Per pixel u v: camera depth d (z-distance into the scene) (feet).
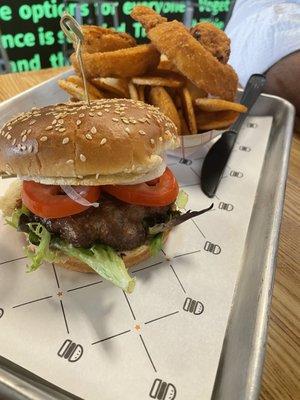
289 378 0.48
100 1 1.72
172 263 0.63
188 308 0.56
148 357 0.49
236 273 0.62
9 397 0.42
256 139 0.98
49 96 1.04
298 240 0.72
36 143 0.53
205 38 0.87
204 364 0.49
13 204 0.65
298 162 0.96
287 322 0.56
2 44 1.62
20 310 0.55
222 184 0.82
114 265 0.55
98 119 0.55
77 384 0.46
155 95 0.81
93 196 0.56
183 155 0.91
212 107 0.80
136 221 0.60
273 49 1.23
